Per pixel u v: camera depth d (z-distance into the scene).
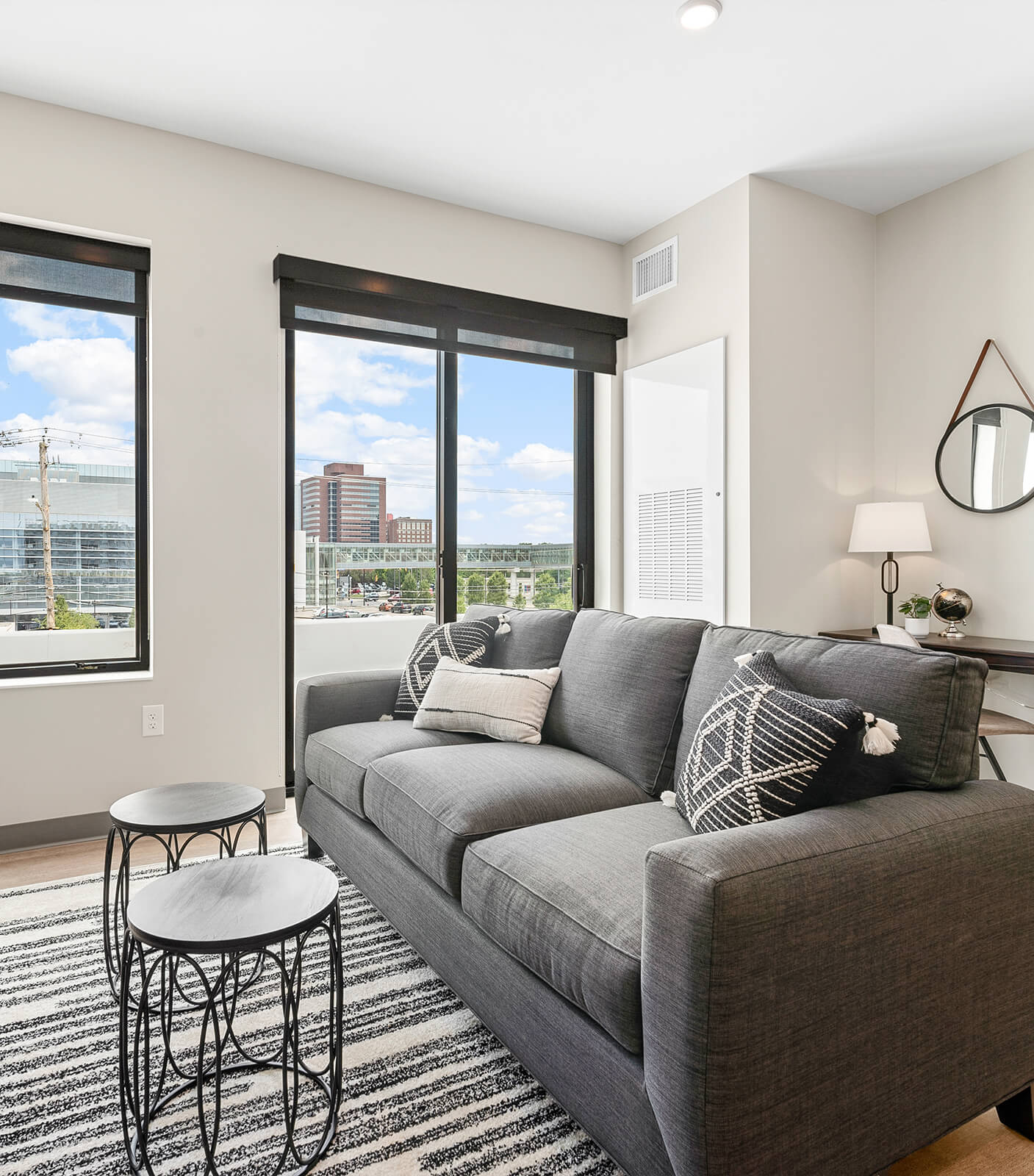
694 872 1.07
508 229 3.84
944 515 3.58
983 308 3.42
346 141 3.15
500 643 2.75
